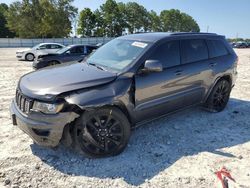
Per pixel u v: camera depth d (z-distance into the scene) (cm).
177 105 479
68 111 348
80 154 391
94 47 1290
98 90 365
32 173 346
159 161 381
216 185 329
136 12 9462
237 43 5700
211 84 544
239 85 912
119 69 410
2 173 343
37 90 359
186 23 12569
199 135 470
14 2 6562
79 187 322
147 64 401
